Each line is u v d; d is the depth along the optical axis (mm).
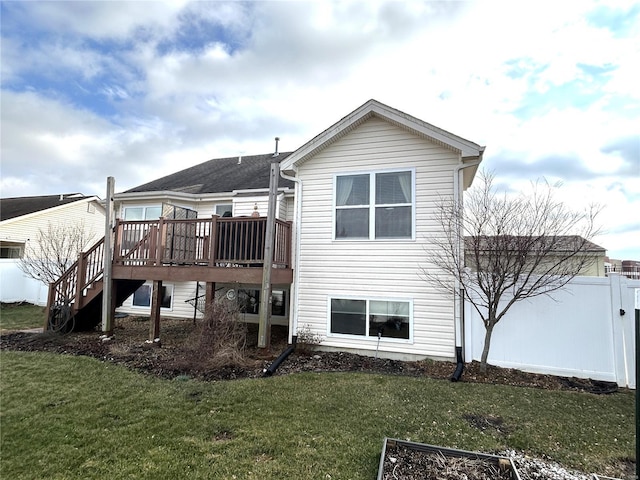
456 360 6266
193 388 4832
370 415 4027
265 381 5176
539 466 3049
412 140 7004
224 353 5836
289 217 10680
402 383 5168
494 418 4000
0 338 7949
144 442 3410
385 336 6816
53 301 8461
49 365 5871
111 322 7945
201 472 2918
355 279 7145
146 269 7609
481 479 2742
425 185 6852
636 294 2928
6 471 2969
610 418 4039
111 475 2893
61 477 2881
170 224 7672
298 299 7488
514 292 5656
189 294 10898
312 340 7113
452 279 6441
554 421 3938
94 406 4238
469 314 6289
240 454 3191
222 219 7238
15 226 17453
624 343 5305
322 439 3457
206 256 7824
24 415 4000
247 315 10422
